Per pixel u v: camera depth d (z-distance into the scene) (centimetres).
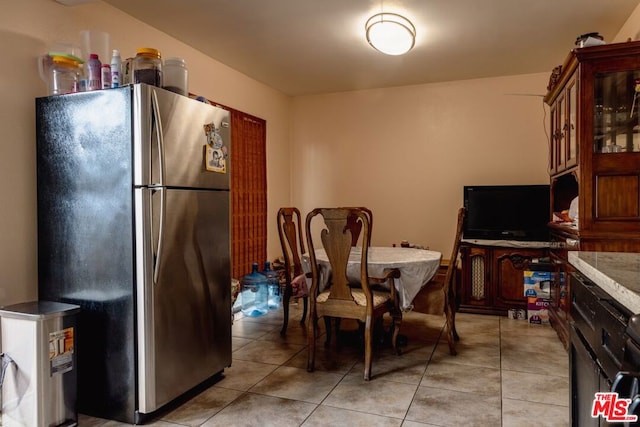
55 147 231
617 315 106
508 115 465
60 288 231
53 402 205
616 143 276
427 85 494
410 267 297
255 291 441
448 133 488
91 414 225
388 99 511
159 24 327
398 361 298
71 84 244
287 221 368
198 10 304
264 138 494
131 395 215
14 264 234
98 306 221
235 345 332
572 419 153
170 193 223
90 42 258
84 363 226
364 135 522
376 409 229
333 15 312
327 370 282
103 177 219
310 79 474
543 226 423
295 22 324
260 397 243
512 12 308
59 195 230
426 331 367
